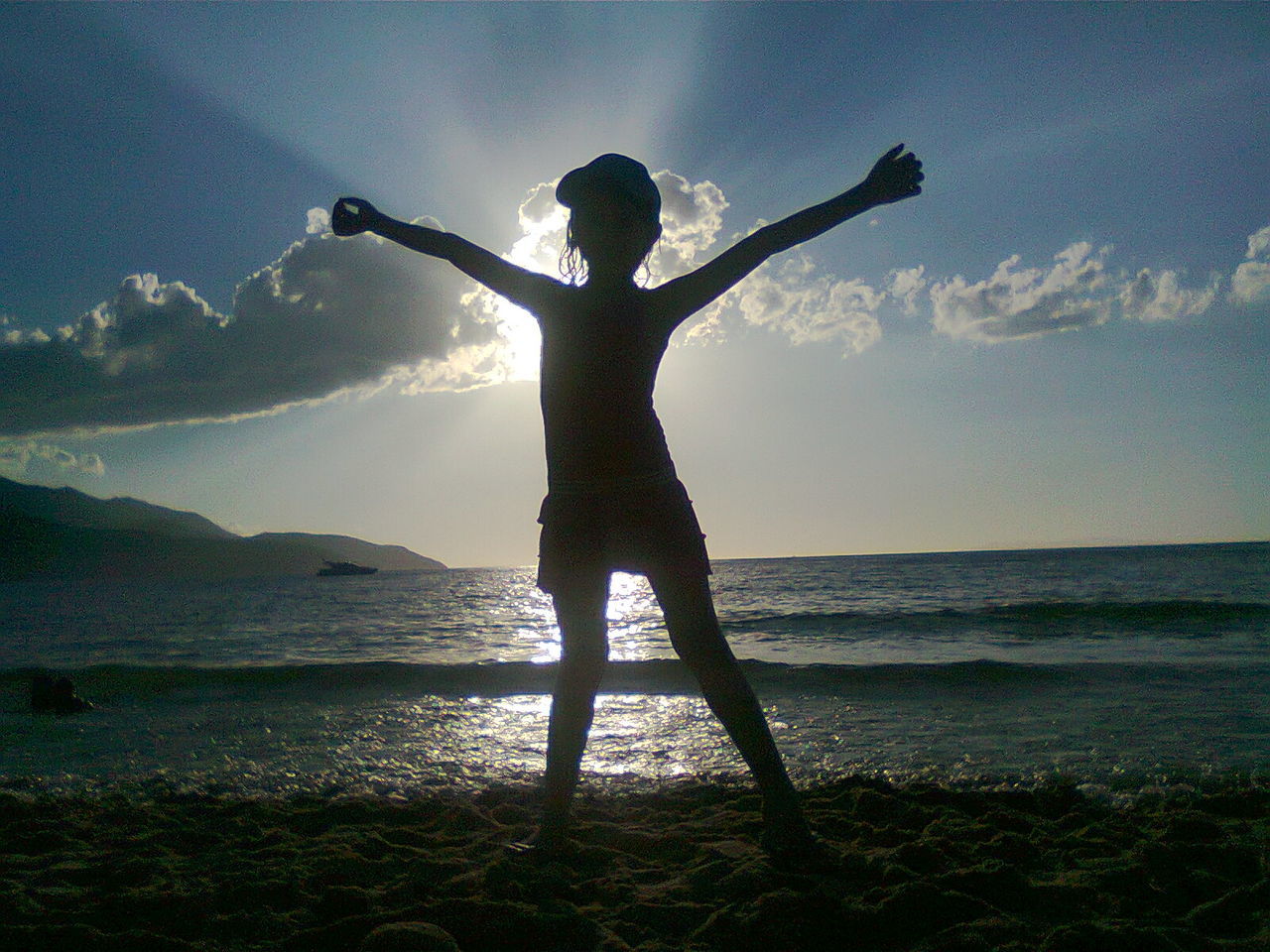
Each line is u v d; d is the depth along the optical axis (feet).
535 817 10.20
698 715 17.66
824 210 7.38
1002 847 8.31
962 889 7.08
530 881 7.36
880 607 64.85
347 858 8.14
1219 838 8.76
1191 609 48.88
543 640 50.47
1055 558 194.18
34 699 20.76
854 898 6.84
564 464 7.64
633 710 18.52
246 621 71.26
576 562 7.65
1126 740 14.30
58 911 6.95
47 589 210.18
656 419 7.73
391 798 11.33
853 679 22.57
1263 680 20.81
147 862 8.11
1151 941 5.90
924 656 32.24
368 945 5.84
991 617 49.98
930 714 17.61
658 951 6.01
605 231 7.57
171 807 10.98
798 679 22.76
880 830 9.07
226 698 22.62
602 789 11.69
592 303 7.58
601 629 7.97
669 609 7.72
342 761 14.01
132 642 51.37
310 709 20.15
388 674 26.43
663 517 7.54
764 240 7.45
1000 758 13.23
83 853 8.85
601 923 6.58
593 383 7.47
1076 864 8.04
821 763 13.28
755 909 6.50
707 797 11.09
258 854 8.64
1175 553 218.38
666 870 7.98
